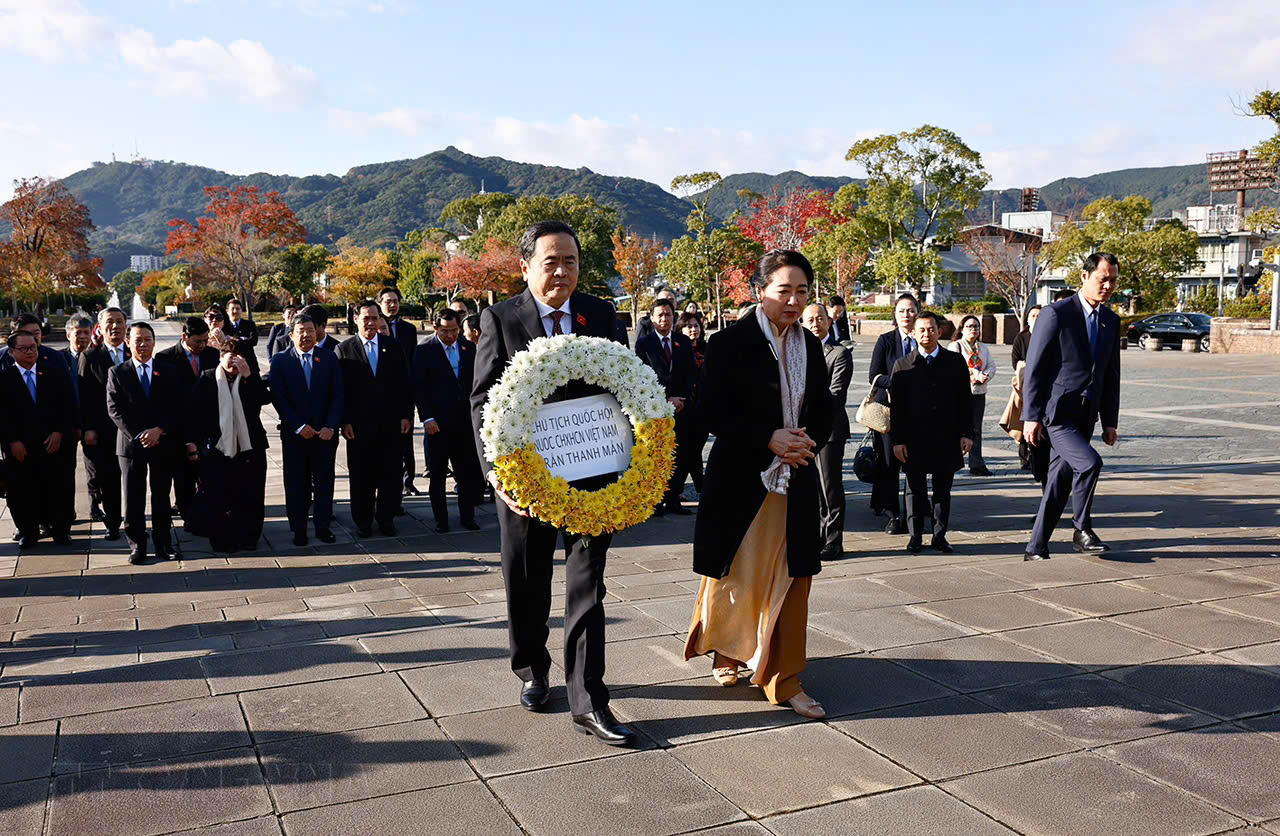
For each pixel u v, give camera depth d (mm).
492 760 3365
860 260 48938
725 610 3949
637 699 3916
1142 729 3578
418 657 4418
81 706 3850
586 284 77000
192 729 3621
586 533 3477
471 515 7930
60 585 6191
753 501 3812
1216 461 10906
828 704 3846
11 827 2912
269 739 3531
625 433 3674
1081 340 6070
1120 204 51000
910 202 46500
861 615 4984
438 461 7766
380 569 6520
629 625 4891
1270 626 4742
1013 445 12422
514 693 3975
